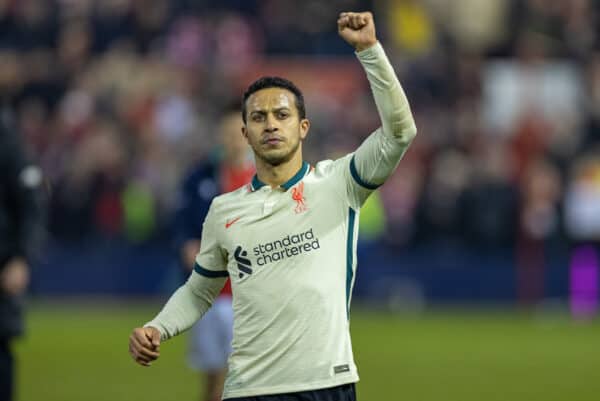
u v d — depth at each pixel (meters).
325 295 19.50
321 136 81.69
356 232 20.05
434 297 76.25
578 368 48.06
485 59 89.94
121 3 92.12
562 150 79.69
